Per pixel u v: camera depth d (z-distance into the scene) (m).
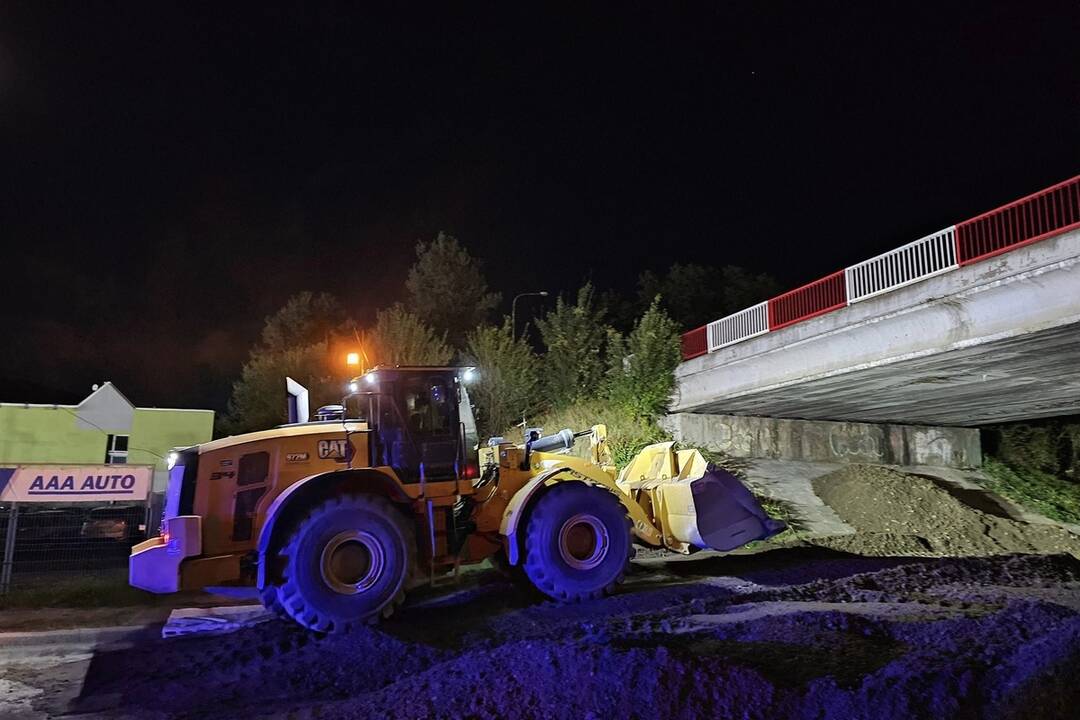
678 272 45.62
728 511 9.93
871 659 5.49
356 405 9.59
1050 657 4.86
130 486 12.20
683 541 9.98
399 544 8.20
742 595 8.64
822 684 4.79
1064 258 13.28
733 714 4.58
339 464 8.65
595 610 8.41
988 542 17.70
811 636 6.12
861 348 17.72
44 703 6.27
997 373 17.89
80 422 30.20
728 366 21.58
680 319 44.28
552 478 9.21
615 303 44.19
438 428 9.05
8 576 11.41
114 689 6.62
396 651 7.15
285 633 8.13
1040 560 10.66
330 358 27.33
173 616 9.60
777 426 25.19
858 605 7.98
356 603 7.91
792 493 21.03
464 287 37.50
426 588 10.16
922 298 15.98
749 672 5.00
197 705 6.07
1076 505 24.00
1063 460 28.11
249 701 6.15
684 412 23.78
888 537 16.38
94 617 9.73
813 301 19.38
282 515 8.03
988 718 4.26
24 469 11.77
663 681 4.89
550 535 8.80
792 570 11.02
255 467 8.41
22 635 8.66
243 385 30.33
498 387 23.53
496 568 10.50
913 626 6.39
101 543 13.23
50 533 13.11
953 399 21.69
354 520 8.02
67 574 12.47
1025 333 14.22
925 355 16.14
